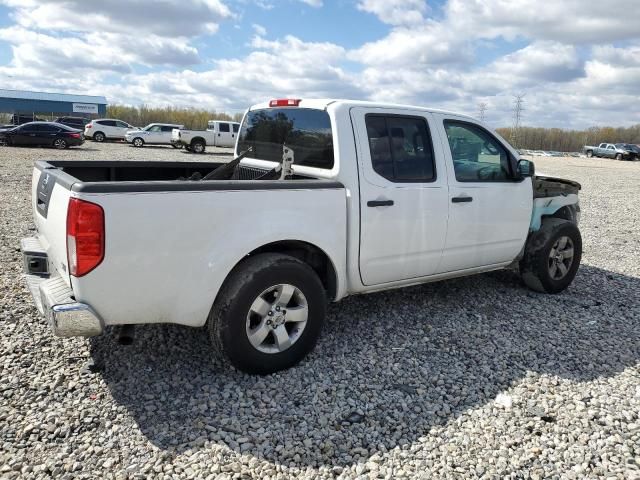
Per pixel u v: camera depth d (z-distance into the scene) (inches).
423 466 110.1
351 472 107.7
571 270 226.5
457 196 182.1
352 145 157.6
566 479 107.5
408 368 152.6
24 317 173.5
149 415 123.7
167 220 123.4
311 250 153.3
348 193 155.0
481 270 203.3
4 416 120.2
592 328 188.7
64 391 131.8
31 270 147.0
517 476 107.7
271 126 187.8
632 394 142.1
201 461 109.1
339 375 146.6
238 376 143.3
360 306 199.9
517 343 172.9
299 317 145.8
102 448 111.7
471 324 186.9
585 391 142.7
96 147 1180.5
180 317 131.2
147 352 154.6
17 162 740.7
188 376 142.3
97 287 118.3
